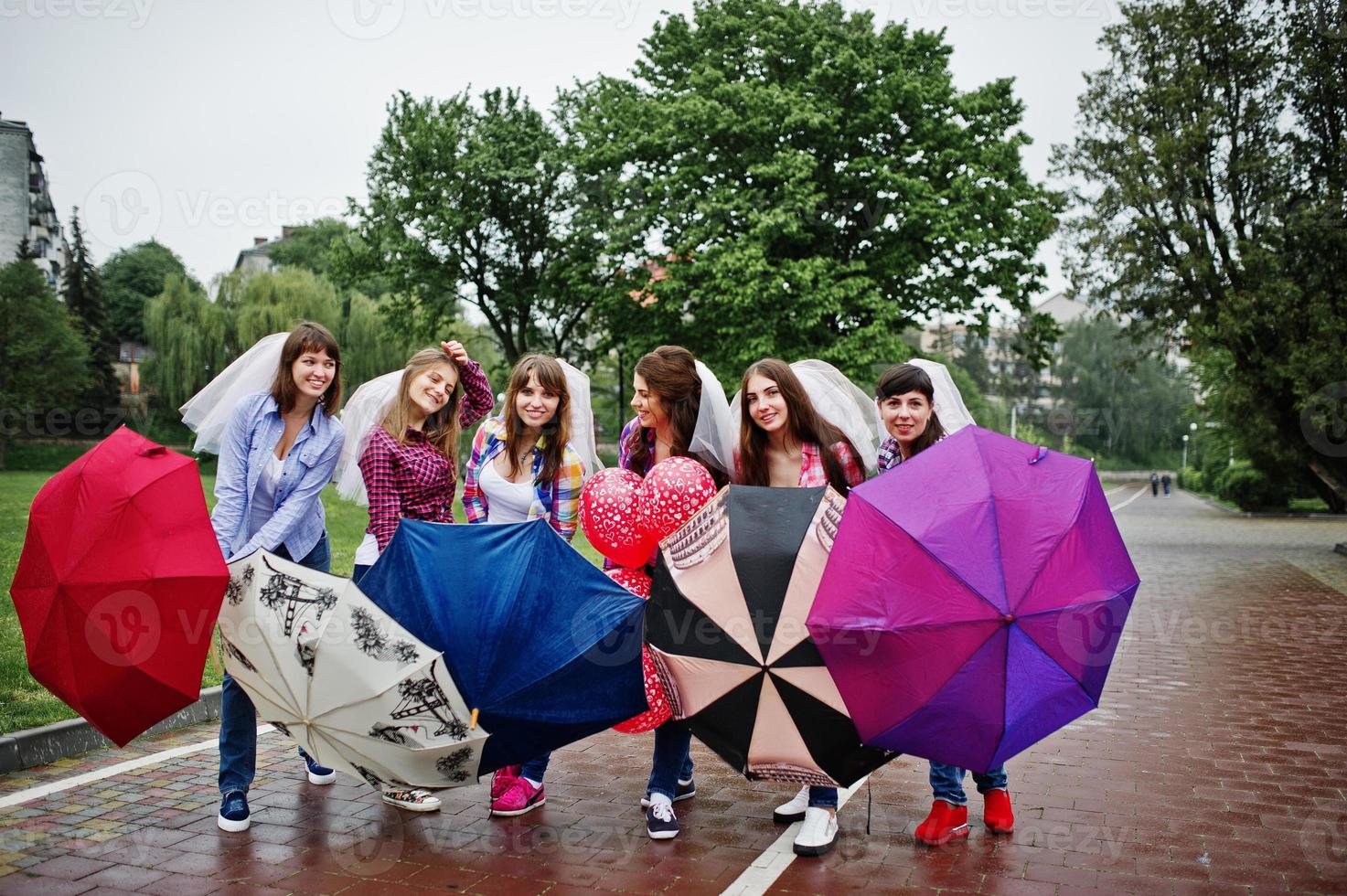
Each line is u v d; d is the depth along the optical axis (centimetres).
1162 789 511
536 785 470
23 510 1756
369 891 368
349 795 487
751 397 451
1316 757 574
